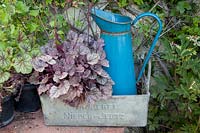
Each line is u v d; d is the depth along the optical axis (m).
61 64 1.42
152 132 2.06
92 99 1.42
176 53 1.87
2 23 1.50
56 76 1.40
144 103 1.46
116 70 1.50
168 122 2.01
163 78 1.91
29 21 1.67
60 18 1.72
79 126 1.55
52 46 1.51
